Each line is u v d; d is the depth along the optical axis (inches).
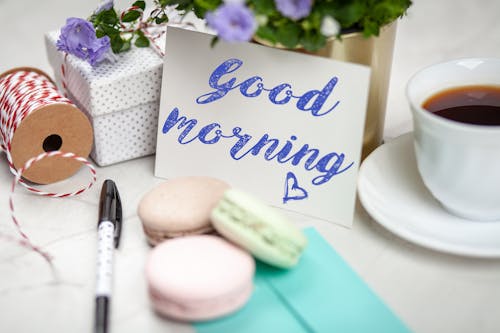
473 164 16.2
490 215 17.1
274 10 16.3
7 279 16.6
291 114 17.9
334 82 17.4
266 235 15.9
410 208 17.6
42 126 18.5
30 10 25.8
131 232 17.8
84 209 18.5
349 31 17.2
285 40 16.5
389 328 15.4
